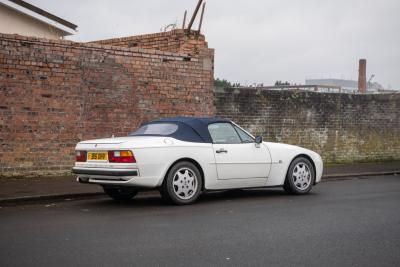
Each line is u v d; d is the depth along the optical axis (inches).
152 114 568.4
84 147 373.1
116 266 210.2
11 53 484.7
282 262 218.4
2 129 482.6
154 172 357.7
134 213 335.0
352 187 489.4
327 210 347.9
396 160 797.9
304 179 434.0
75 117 519.8
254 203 381.7
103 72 535.2
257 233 273.6
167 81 577.3
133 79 554.6
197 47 601.3
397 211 343.6
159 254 229.5
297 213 335.6
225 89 627.2
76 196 407.8
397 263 218.5
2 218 315.9
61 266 209.8
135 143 355.3
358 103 754.8
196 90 599.2
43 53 500.7
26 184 450.6
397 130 799.1
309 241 255.9
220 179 388.5
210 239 259.1
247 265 213.5
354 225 295.4
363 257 227.1
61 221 305.6
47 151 506.0
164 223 300.0
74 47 517.3
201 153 378.0
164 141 365.1
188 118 394.3
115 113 543.8
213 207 361.4
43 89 501.7
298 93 693.3
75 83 518.9
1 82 480.4
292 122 687.7
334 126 731.4
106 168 357.1
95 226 290.4
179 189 368.5
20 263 213.9
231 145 395.9
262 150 410.9
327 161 727.7
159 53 570.9
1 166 483.8
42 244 246.4
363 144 764.0
